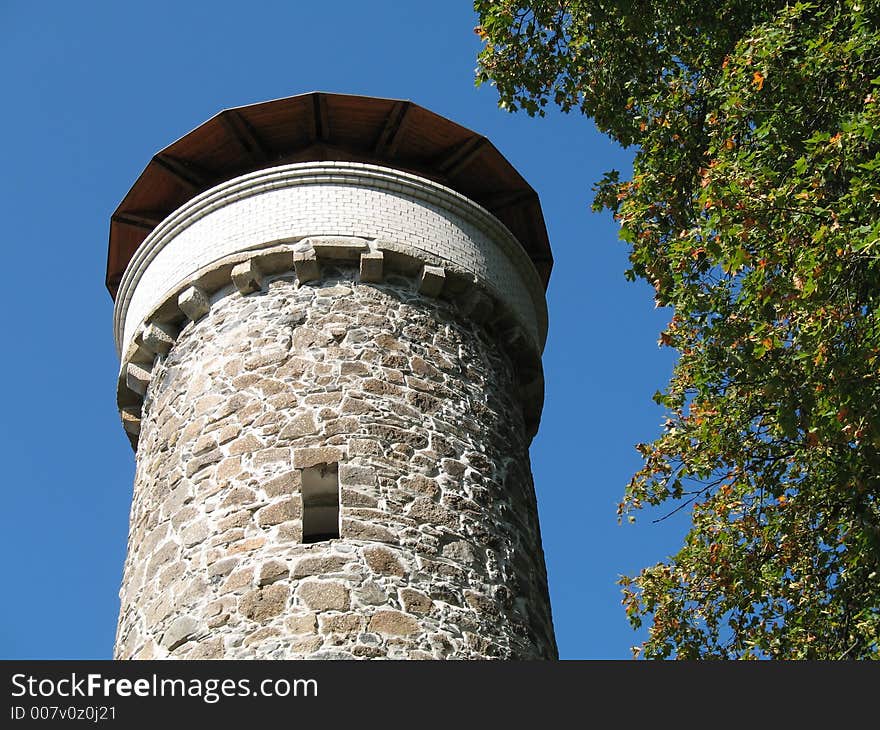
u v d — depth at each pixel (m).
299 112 15.31
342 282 14.20
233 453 13.05
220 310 14.38
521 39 15.93
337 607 11.71
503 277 15.42
